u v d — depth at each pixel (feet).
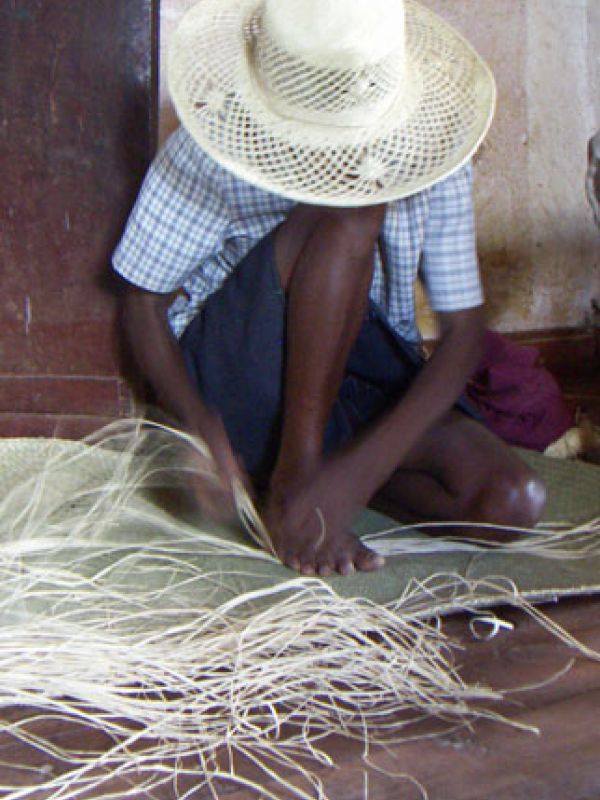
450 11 12.10
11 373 8.75
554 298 13.21
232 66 6.24
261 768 4.60
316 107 5.93
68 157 8.47
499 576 6.48
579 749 4.76
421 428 6.73
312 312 6.37
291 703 5.16
